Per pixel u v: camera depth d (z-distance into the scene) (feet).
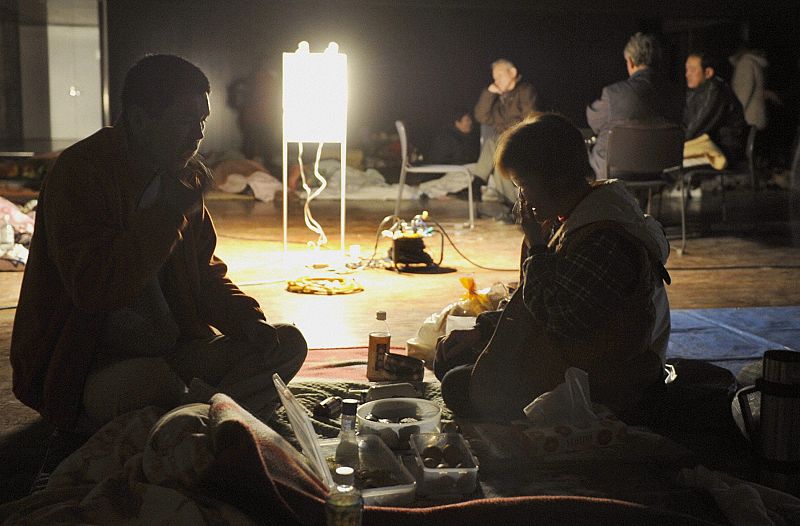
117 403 9.76
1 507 7.93
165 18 46.19
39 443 10.30
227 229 28.04
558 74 49.60
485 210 33.30
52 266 9.82
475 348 11.39
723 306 17.85
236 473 7.45
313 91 21.07
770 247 25.50
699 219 31.40
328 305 17.67
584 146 9.94
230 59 47.32
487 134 31.12
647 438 9.84
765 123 42.86
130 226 9.23
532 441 9.47
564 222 10.05
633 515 7.72
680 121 27.20
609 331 9.84
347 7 47.98
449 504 8.14
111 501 7.53
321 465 8.13
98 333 9.75
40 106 57.11
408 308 17.49
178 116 9.21
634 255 9.69
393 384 11.48
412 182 41.75
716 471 9.38
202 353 10.68
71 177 9.45
